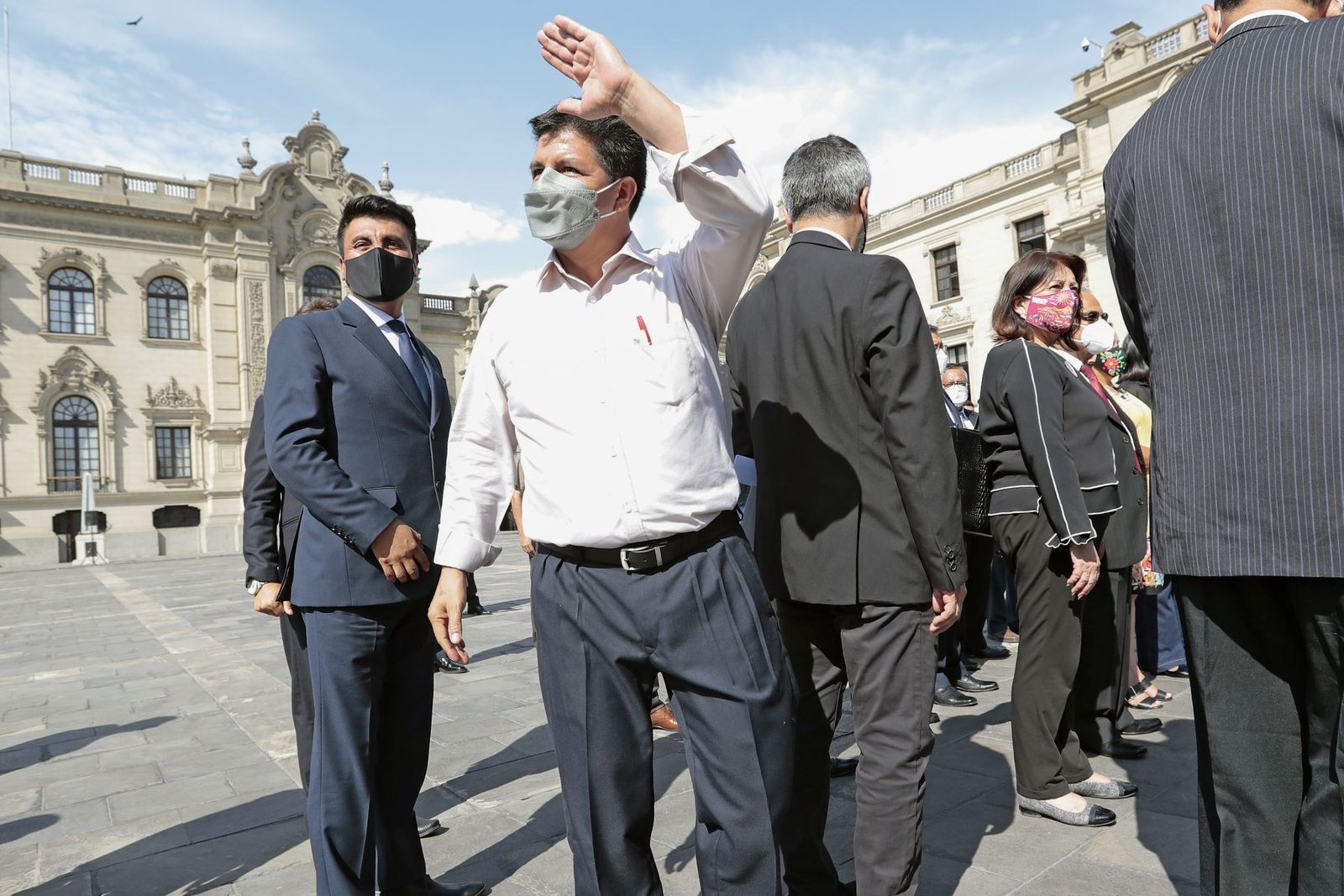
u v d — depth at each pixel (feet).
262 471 7.91
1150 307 4.84
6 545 75.15
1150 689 12.26
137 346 83.56
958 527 5.61
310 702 7.84
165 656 21.22
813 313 6.09
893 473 5.82
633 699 4.82
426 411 7.36
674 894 7.09
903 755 5.80
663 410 4.65
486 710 13.92
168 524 83.71
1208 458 4.47
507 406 5.39
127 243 83.51
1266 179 4.18
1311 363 4.08
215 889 7.55
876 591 5.78
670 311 4.78
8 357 77.25
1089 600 9.87
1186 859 7.16
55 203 79.46
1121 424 9.76
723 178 4.29
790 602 6.51
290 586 6.86
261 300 88.07
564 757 4.83
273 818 9.30
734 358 6.92
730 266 4.81
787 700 4.84
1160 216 4.69
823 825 6.45
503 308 5.11
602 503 4.62
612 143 4.66
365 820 6.40
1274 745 4.58
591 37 4.18
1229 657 4.66
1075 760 8.71
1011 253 68.59
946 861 7.38
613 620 4.69
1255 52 4.40
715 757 4.62
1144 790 8.79
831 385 6.02
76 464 80.38
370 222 7.38
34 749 12.79
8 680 18.99
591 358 4.69
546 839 8.46
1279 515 4.18
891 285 5.79
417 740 7.18
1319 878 4.30
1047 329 8.79
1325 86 4.01
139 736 13.28
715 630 4.63
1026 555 8.25
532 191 4.52
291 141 90.79
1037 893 6.70
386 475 6.88
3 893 7.65
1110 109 59.26
